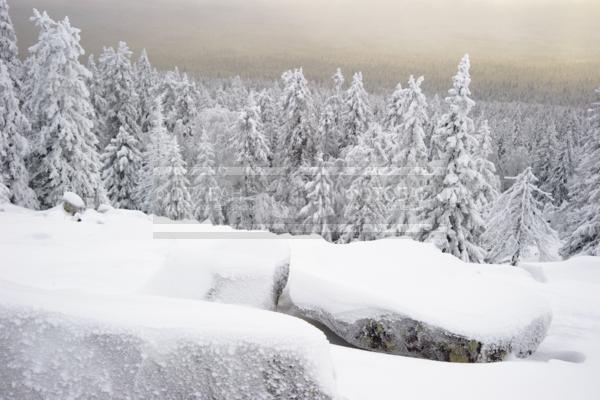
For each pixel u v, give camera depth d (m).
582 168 25.89
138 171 37.19
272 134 46.44
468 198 19.75
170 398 2.08
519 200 22.92
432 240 19.97
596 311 7.35
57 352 2.09
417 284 5.40
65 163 25.36
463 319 4.62
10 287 2.42
